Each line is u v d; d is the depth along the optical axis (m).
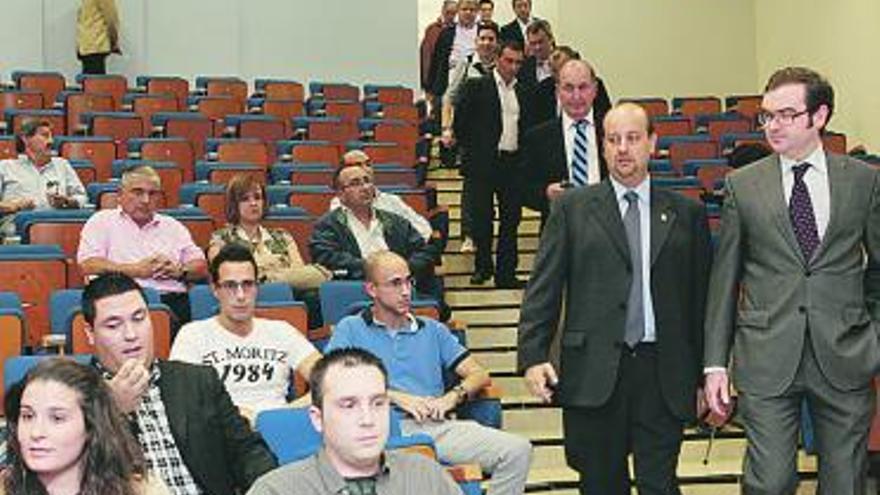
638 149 3.85
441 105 10.67
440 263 7.70
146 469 2.89
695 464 5.64
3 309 4.99
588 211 3.89
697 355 3.88
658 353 3.83
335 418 2.78
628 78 14.19
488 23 8.67
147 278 6.23
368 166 6.68
